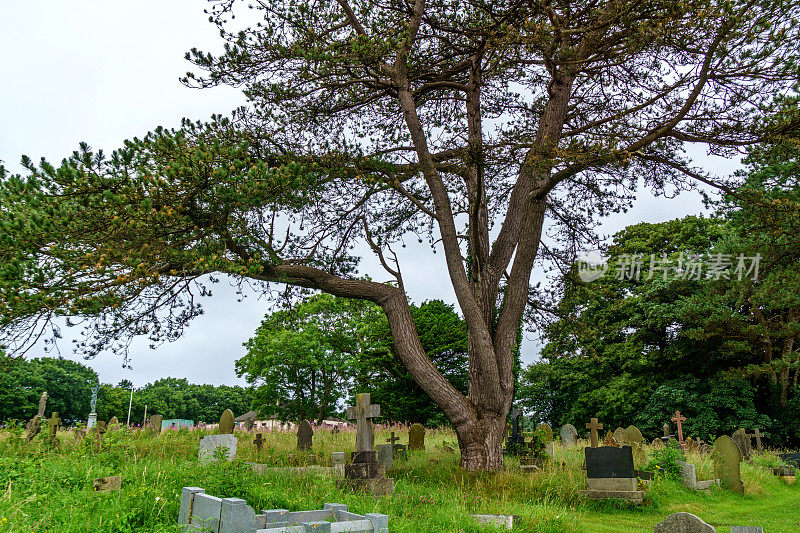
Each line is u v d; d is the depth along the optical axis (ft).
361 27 45.62
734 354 92.68
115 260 29.48
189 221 32.53
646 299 104.78
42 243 28.30
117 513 18.22
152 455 37.76
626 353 109.70
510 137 52.80
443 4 46.83
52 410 200.13
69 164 28.48
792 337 87.04
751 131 36.58
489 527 22.52
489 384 42.22
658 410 100.78
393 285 46.57
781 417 93.76
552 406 135.33
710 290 86.38
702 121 39.40
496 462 41.06
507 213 49.44
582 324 57.31
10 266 26.37
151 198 30.32
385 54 40.52
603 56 36.86
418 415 103.30
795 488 49.26
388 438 64.75
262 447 48.44
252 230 36.78
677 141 45.34
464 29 46.24
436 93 55.36
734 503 38.73
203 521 16.80
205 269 31.81
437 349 102.42
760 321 87.71
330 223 51.57
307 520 18.45
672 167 45.73
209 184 31.48
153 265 31.73
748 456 61.62
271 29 42.24
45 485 21.91
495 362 42.80
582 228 57.21
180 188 31.12
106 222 29.60
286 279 39.93
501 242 48.80
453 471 40.37
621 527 30.14
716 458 43.88
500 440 42.06
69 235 29.17
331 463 42.86
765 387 100.48
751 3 30.66
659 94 37.42
